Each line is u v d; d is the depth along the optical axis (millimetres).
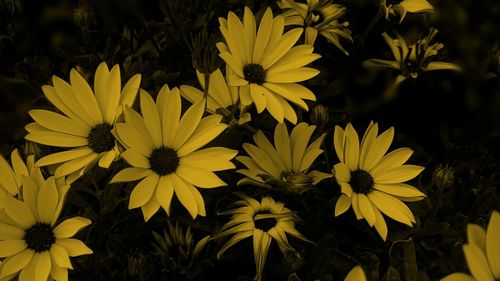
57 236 521
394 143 668
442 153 664
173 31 679
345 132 557
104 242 596
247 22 562
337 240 607
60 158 533
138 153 526
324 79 685
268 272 577
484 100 685
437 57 690
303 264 584
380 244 604
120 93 541
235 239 539
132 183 552
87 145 542
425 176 659
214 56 555
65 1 693
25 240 520
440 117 676
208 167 531
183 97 606
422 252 602
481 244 473
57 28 695
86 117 543
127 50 682
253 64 566
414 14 684
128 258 567
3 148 638
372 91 685
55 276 514
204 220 581
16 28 663
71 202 576
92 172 556
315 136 599
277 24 566
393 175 562
